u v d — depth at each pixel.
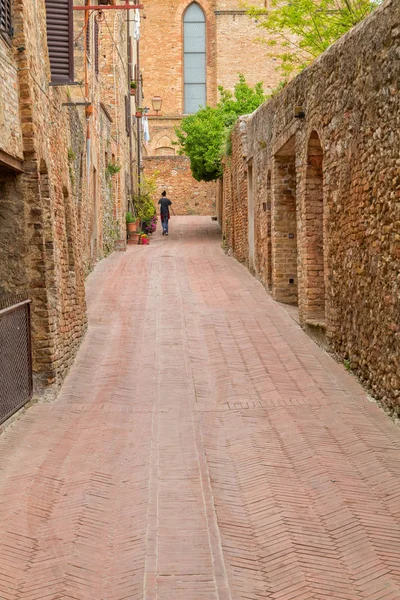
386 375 8.92
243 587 5.29
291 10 17.84
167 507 6.55
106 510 6.53
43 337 9.86
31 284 9.80
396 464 7.36
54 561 5.65
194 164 28.70
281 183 15.88
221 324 13.81
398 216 8.28
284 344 12.38
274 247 15.88
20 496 6.79
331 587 5.26
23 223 9.71
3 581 5.37
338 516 6.33
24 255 9.77
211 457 7.80
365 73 9.27
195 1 45.09
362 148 9.49
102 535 6.07
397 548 5.76
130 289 17.33
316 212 13.00
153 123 45.12
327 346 11.71
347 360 10.67
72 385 10.48
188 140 28.70
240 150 20.91
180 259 22.27
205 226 33.03
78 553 5.77
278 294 15.85
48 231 9.99
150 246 26.52
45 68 10.45
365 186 9.42
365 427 8.45
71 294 11.71
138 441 8.27
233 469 7.48
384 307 8.88
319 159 12.81
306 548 5.82
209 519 6.29
